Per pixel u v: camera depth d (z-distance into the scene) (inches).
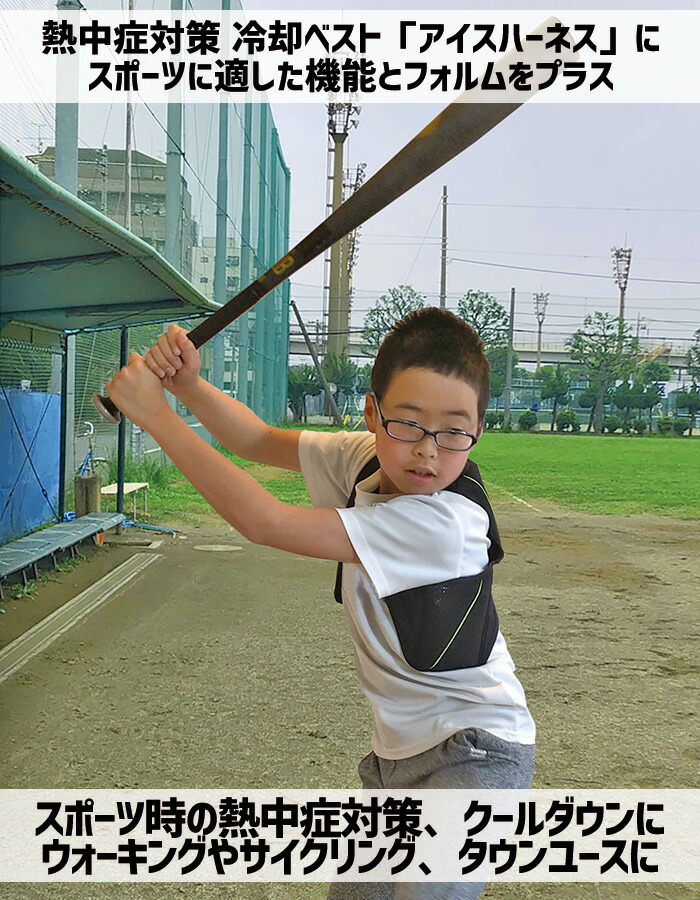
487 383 49.8
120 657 175.6
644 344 2304.4
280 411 1165.7
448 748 52.8
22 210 146.9
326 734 135.7
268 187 967.0
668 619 226.7
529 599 248.1
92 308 246.7
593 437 1651.1
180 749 129.0
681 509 502.0
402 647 52.6
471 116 39.1
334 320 1788.9
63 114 318.7
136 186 428.8
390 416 48.9
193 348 51.6
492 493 588.4
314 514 49.6
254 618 210.2
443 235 2026.3
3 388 261.6
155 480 468.4
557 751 133.8
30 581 237.6
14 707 145.8
